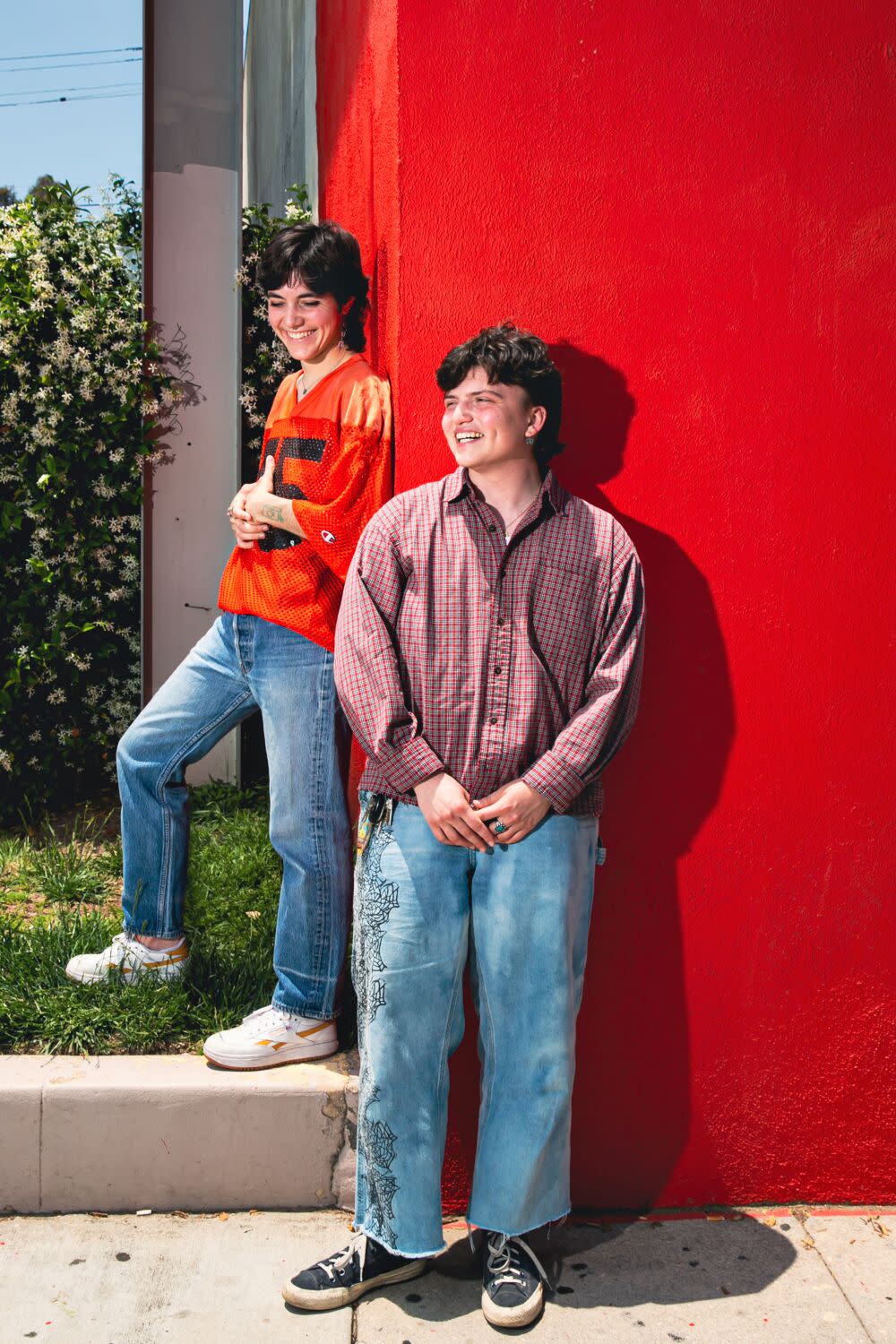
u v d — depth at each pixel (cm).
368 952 214
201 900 351
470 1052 245
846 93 240
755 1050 254
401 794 211
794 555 247
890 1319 221
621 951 250
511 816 204
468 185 236
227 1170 244
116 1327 210
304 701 252
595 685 211
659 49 236
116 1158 241
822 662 249
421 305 238
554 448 221
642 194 238
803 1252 241
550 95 235
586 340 240
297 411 258
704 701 248
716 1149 256
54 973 286
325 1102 243
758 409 244
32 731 460
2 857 392
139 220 470
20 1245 231
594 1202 255
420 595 211
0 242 440
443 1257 236
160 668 470
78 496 451
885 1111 258
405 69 232
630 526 244
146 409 454
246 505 252
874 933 254
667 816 249
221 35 462
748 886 251
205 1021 270
